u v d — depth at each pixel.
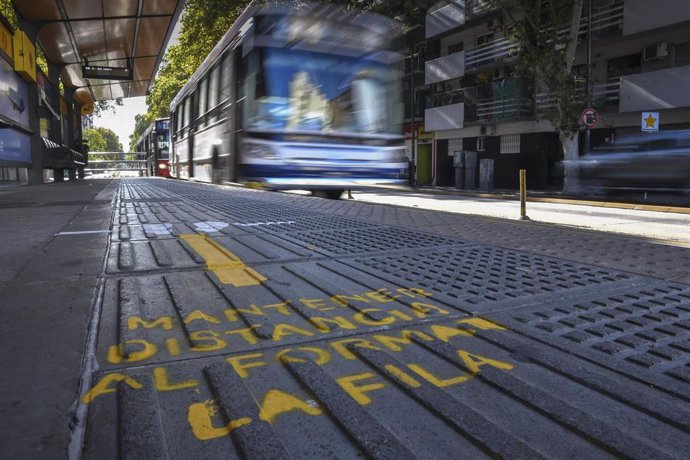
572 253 4.91
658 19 19.23
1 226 6.46
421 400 1.90
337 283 3.60
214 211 8.49
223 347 2.41
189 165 18.39
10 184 19.22
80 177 37.44
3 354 2.28
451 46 31.56
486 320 2.84
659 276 3.97
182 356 2.30
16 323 2.68
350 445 1.62
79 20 22.33
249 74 10.27
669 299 3.30
